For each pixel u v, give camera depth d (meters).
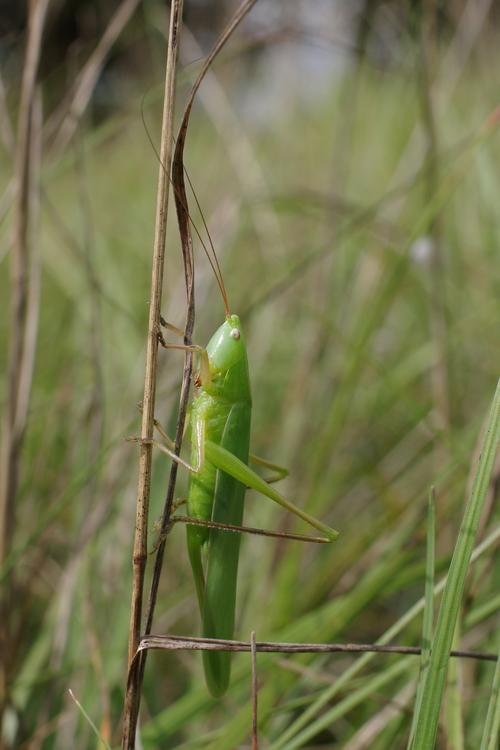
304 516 0.31
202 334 0.41
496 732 0.28
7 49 0.50
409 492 0.40
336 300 0.45
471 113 0.50
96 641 0.33
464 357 0.45
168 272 0.50
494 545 0.32
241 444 0.32
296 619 0.36
